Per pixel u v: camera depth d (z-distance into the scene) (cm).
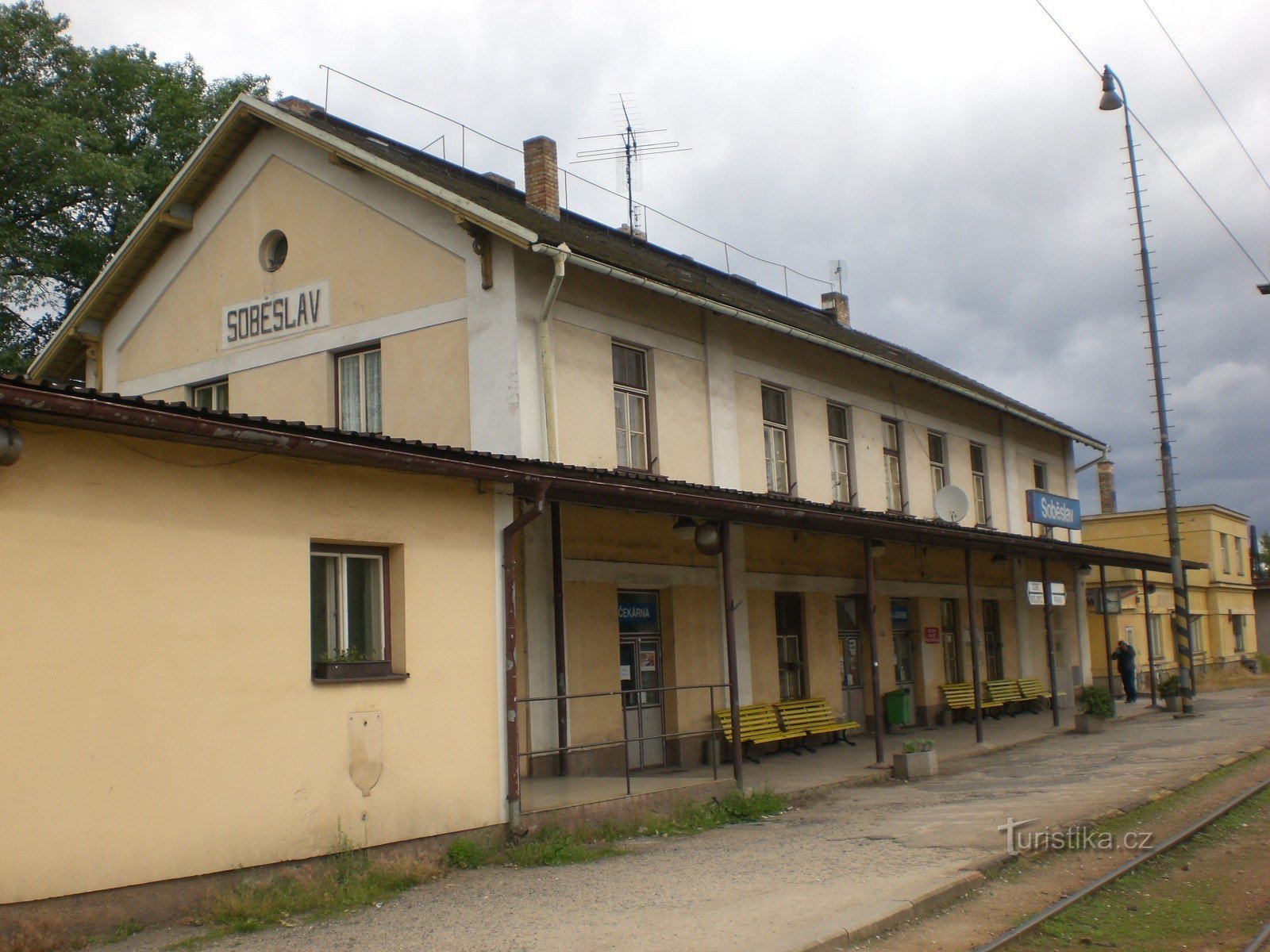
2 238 2155
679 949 715
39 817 742
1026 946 747
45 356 1878
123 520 809
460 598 1062
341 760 934
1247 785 1416
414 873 938
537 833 1086
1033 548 2103
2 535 744
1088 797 1322
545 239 1348
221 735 851
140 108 2511
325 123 1827
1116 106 2348
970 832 1112
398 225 1514
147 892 793
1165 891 898
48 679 756
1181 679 2548
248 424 838
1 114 2142
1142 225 2556
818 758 1741
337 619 977
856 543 2127
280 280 1636
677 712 1600
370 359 1549
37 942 723
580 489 1123
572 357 1470
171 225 1741
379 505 996
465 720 1049
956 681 2450
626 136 2523
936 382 2238
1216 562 4544
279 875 876
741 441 1798
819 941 718
